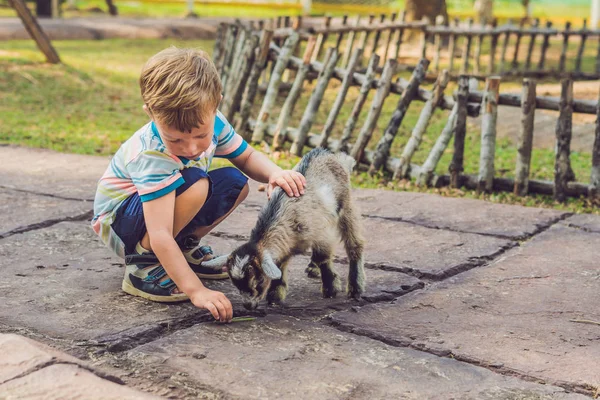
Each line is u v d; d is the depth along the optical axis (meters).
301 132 7.76
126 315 3.57
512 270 4.41
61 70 11.77
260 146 8.07
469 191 6.80
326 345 3.31
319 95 7.79
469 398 2.87
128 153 3.55
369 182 6.91
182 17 23.02
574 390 2.98
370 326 3.54
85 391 2.70
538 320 3.67
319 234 3.74
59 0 20.59
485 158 6.67
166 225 3.47
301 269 4.38
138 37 18.33
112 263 4.34
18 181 6.17
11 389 2.70
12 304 3.70
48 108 9.80
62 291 3.88
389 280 4.20
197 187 3.54
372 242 4.89
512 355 3.26
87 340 3.27
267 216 3.62
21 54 12.65
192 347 3.23
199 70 3.20
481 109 6.78
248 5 26.16
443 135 6.88
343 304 3.84
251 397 2.83
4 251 4.52
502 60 13.70
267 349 3.24
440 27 13.22
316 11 26.66
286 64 8.20
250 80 8.27
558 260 4.61
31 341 3.05
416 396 2.88
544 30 13.73
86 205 5.51
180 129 3.22
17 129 8.48
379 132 9.31
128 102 10.59
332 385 2.94
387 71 7.29
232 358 3.14
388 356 3.22
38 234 4.85
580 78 13.70
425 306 3.83
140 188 3.45
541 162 7.91
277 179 3.70
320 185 3.77
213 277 4.10
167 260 3.46
